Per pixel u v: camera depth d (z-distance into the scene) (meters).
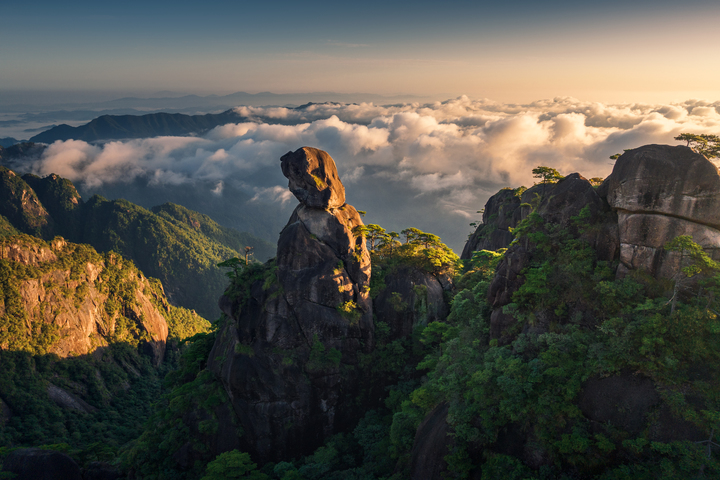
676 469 25.62
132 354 163.75
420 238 70.81
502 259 41.34
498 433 33.38
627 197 34.00
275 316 57.12
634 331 30.08
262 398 55.19
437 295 64.81
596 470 28.53
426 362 49.75
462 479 32.94
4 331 126.44
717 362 27.89
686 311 29.06
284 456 55.84
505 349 36.94
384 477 42.41
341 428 58.62
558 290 35.72
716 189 30.98
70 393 127.31
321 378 56.72
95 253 178.62
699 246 29.64
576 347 32.59
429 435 37.28
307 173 60.31
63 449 60.47
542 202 41.31
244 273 60.97
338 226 61.22
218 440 54.75
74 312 149.50
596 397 30.12
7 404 112.62
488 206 86.75
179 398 57.97
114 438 108.50
